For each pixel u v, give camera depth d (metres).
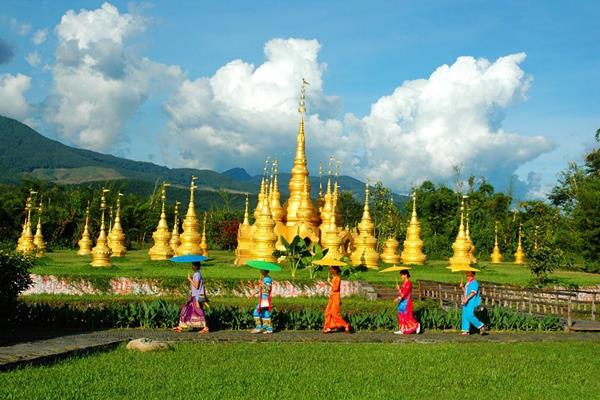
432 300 35.31
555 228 84.81
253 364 17.58
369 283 37.69
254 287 35.16
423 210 105.00
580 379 17.17
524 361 19.48
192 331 24.22
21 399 12.91
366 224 60.84
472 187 111.31
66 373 15.46
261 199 60.75
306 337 23.25
